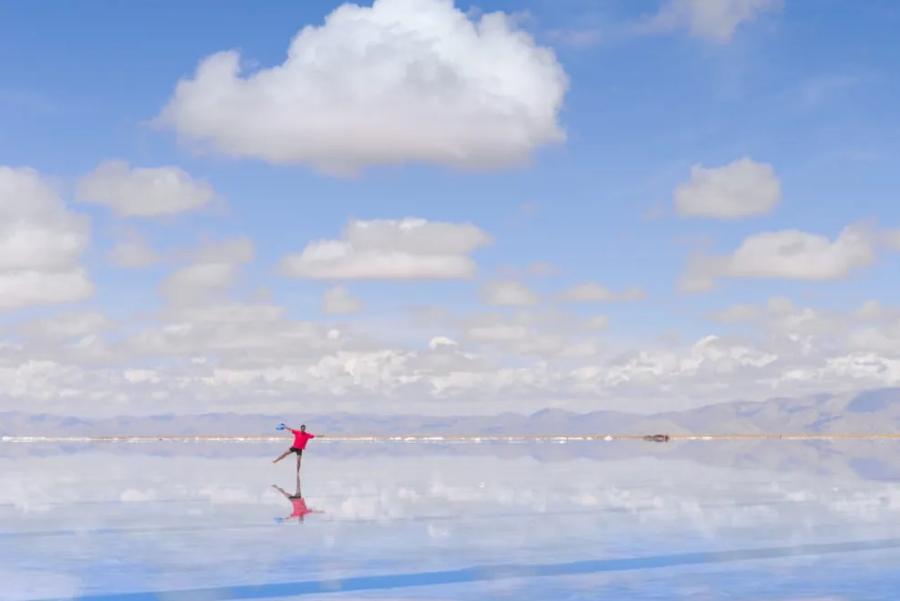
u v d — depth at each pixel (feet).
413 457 240.53
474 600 46.80
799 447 339.36
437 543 67.15
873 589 49.21
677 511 88.38
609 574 53.98
